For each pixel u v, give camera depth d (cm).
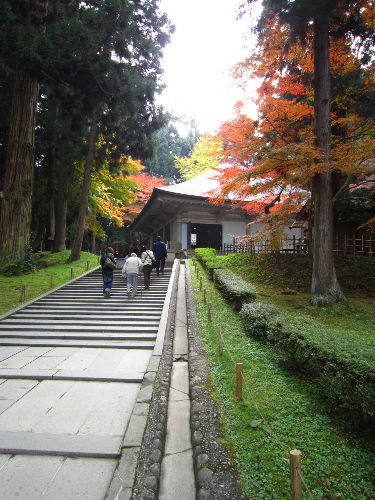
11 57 1109
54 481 247
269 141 979
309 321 477
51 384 430
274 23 823
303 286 1008
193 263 1453
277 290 991
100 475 254
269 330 481
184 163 3088
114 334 644
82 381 441
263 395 361
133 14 1284
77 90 1245
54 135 1664
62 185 1831
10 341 616
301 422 307
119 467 260
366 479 232
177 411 351
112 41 1206
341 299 807
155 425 317
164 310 773
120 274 1303
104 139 1773
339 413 310
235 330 604
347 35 861
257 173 784
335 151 819
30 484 243
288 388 377
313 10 726
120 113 1484
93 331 661
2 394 398
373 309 792
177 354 521
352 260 1081
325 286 809
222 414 324
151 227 2880
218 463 252
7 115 1448
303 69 943
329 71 816
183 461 271
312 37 852
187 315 727
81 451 280
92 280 1188
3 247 1266
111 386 423
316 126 812
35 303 870
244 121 912
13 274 1205
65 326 694
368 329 641
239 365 355
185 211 1970
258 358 467
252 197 1667
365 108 862
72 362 507
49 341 616
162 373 449
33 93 1306
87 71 1193
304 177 754
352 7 783
